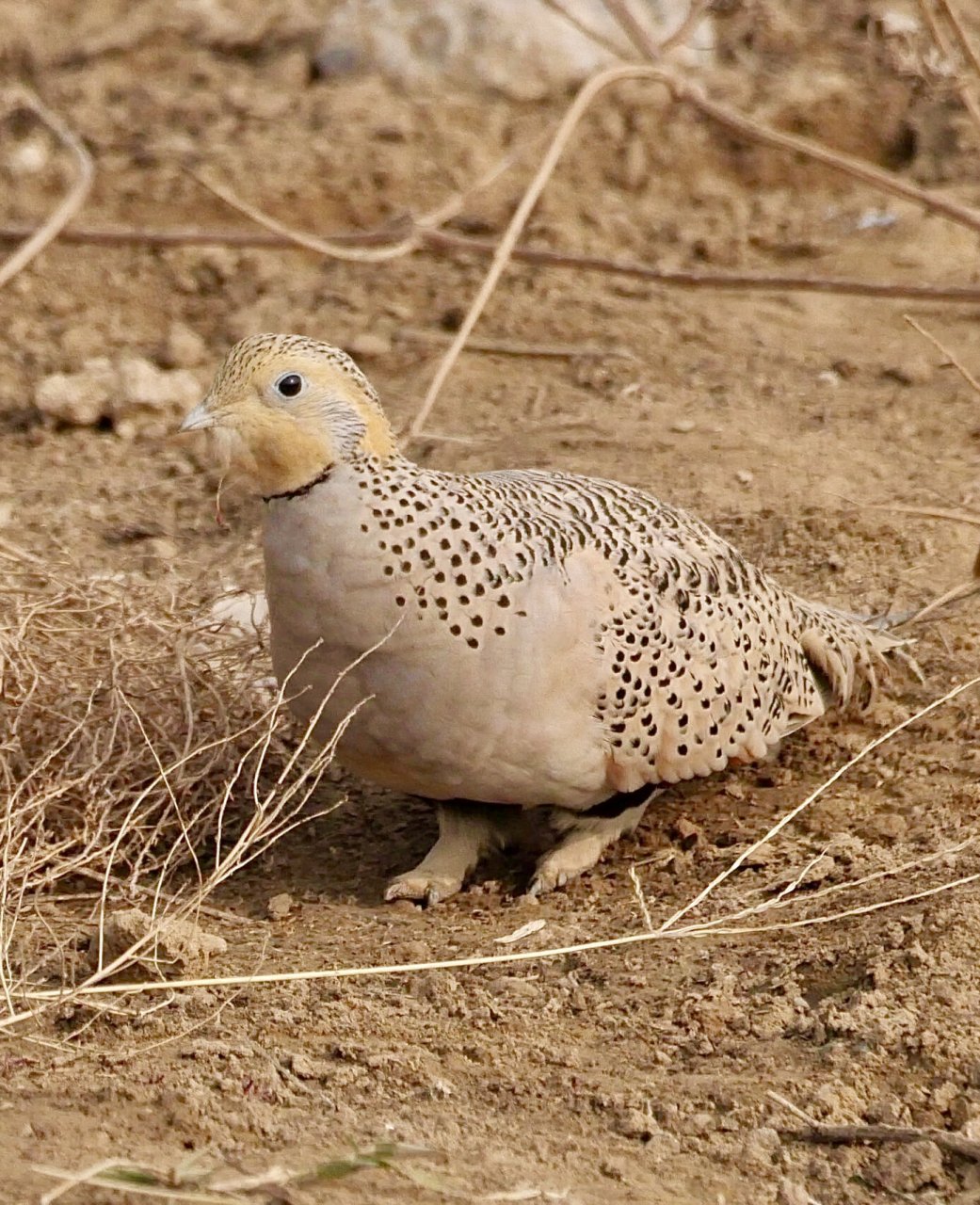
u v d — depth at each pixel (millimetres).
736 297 25875
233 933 14273
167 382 23719
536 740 13805
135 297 26281
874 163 29625
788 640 15547
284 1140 10875
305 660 13805
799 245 27312
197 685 16422
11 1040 12312
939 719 16203
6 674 16109
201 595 17766
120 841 14562
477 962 12844
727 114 18484
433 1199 10141
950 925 12758
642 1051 12156
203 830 15375
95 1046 12242
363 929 14273
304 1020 12578
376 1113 11391
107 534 20875
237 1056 11922
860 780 15734
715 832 15328
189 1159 10000
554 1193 10289
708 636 14570
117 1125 10930
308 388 13289
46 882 14180
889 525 19344
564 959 13500
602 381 23719
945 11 19938
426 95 30016
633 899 14453
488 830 15195
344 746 14117
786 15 31641
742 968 13031
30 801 14234
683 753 14609
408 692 13516
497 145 29078
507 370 24219
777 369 23812
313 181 27969
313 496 13406
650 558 14453
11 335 25500
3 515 21312
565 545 13922
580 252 27062
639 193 28859
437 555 13344
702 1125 11242
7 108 29812
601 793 14594
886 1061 11633
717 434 21828
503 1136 11172
